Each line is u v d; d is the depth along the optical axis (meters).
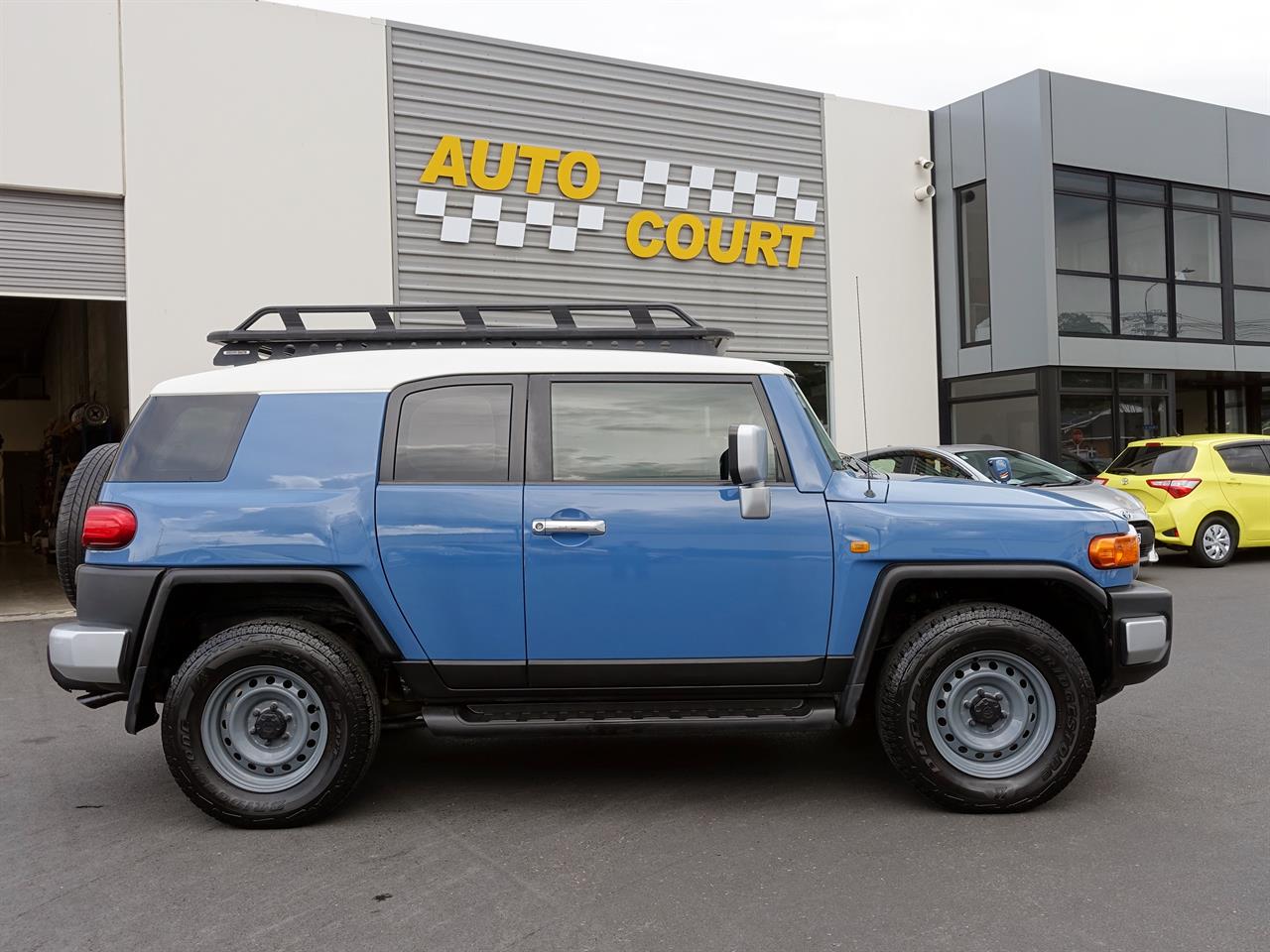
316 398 4.07
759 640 3.96
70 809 4.20
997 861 3.46
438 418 4.06
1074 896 3.16
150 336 10.59
